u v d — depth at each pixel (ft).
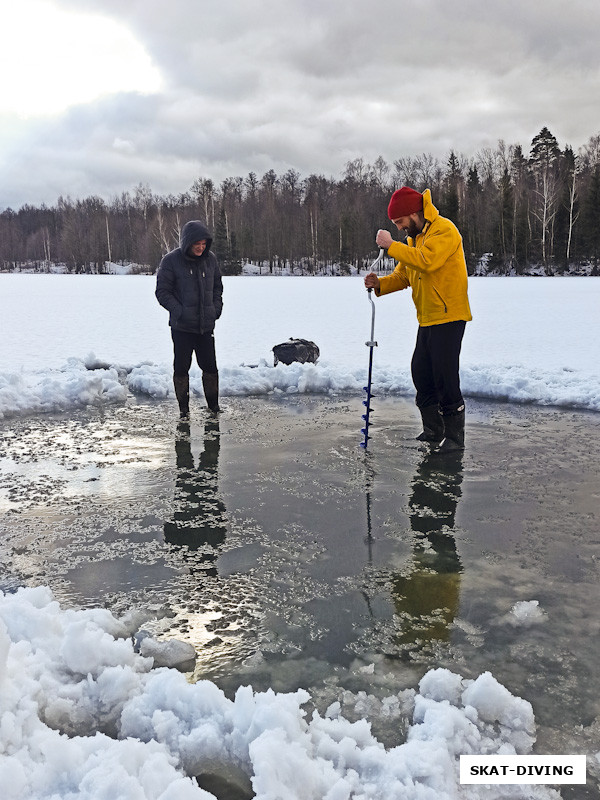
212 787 5.72
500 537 10.80
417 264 14.34
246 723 6.09
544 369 25.76
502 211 175.32
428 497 12.64
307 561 9.98
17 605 7.59
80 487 13.35
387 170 267.18
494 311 56.80
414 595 8.93
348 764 5.82
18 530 11.19
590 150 221.05
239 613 8.50
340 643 7.80
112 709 6.59
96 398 21.85
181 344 19.53
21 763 5.51
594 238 165.37
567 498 12.54
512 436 16.90
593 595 8.91
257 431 17.79
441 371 15.14
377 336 40.04
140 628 8.11
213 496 12.78
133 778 5.19
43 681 6.67
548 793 5.63
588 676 7.15
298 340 27.32
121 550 10.40
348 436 17.13
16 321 50.80
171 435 17.43
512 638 7.89
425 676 6.86
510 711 6.51
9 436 17.42
